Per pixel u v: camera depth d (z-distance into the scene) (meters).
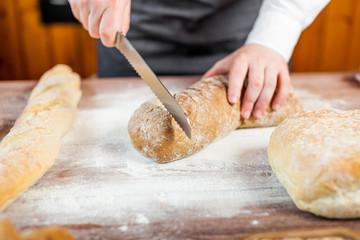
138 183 0.78
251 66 1.05
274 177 0.81
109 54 1.64
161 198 0.73
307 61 2.69
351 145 0.68
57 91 1.16
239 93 0.97
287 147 0.75
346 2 2.49
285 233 0.61
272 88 1.00
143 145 0.85
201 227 0.65
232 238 0.62
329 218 0.67
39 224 0.66
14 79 2.69
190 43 1.58
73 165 0.85
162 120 0.84
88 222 0.66
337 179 0.64
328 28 2.57
